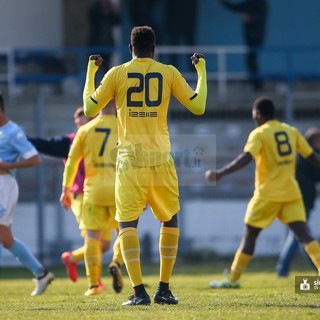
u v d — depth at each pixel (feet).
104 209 111.24
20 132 107.24
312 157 119.55
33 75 240.73
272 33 262.06
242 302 88.69
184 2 249.75
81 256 125.39
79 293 114.01
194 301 89.97
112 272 112.88
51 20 259.80
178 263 193.47
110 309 82.79
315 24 261.44
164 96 82.94
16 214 196.03
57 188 193.36
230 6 249.55
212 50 237.45
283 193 117.50
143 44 83.46
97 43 246.06
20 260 112.57
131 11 250.16
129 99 82.58
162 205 83.76
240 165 115.65
